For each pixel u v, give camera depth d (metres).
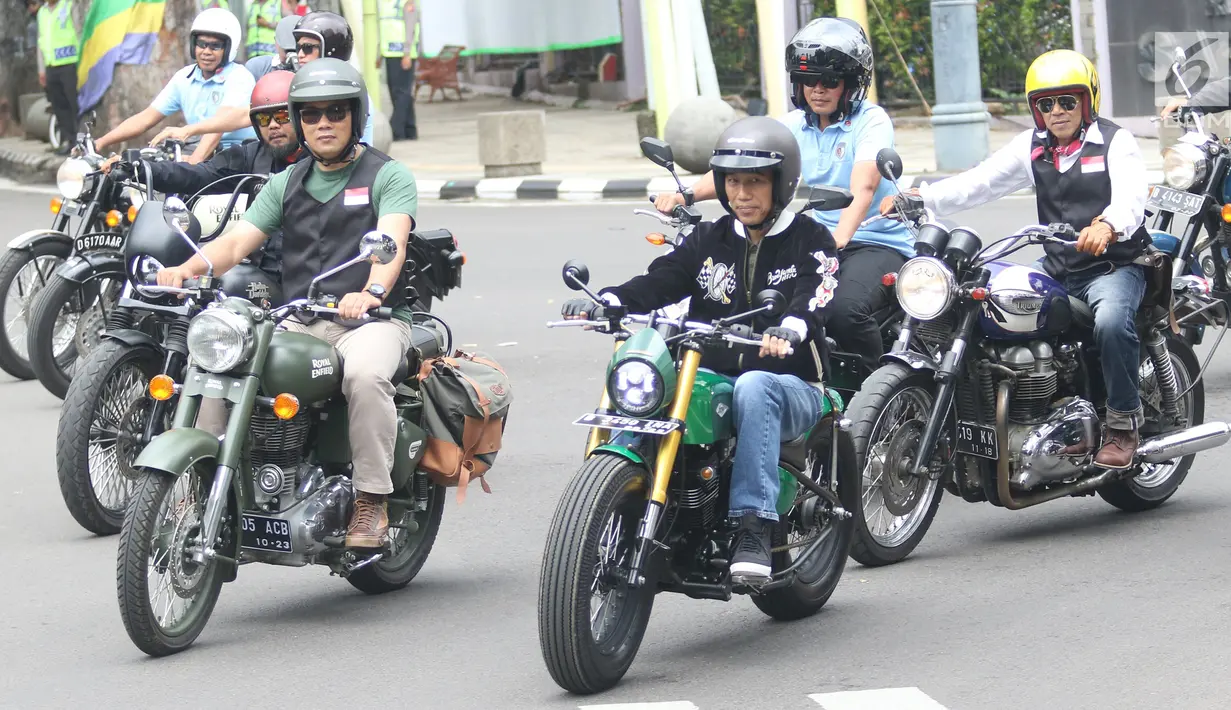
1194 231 12.80
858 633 8.42
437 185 27.02
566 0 36.53
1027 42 31.67
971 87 25.70
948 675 7.73
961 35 25.58
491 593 9.29
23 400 14.52
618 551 7.69
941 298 9.20
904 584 9.26
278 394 8.30
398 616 8.90
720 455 7.90
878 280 10.14
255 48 30.73
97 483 10.54
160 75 28.73
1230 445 12.23
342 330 8.94
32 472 12.17
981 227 21.41
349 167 9.19
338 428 8.71
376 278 8.77
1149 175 23.62
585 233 22.58
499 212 25.06
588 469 7.46
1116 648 8.01
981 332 9.76
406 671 7.98
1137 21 28.55
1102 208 10.09
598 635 7.65
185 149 14.33
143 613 7.97
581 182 26.33
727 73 34.84
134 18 28.56
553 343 16.14
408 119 33.88
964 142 25.75
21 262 14.63
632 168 28.11
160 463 7.89
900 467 9.61
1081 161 10.09
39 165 30.48
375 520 8.66
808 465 8.56
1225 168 13.09
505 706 7.46
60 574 9.73
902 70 33.38
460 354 9.77
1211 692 7.39
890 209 9.88
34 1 35.72
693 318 8.42
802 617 8.68
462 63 45.06
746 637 8.42
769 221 8.17
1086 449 9.95
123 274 13.28
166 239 9.72
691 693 7.58
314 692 7.71
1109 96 29.09
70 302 13.88
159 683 7.86
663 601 9.14
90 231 13.47
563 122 36.31
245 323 8.13
